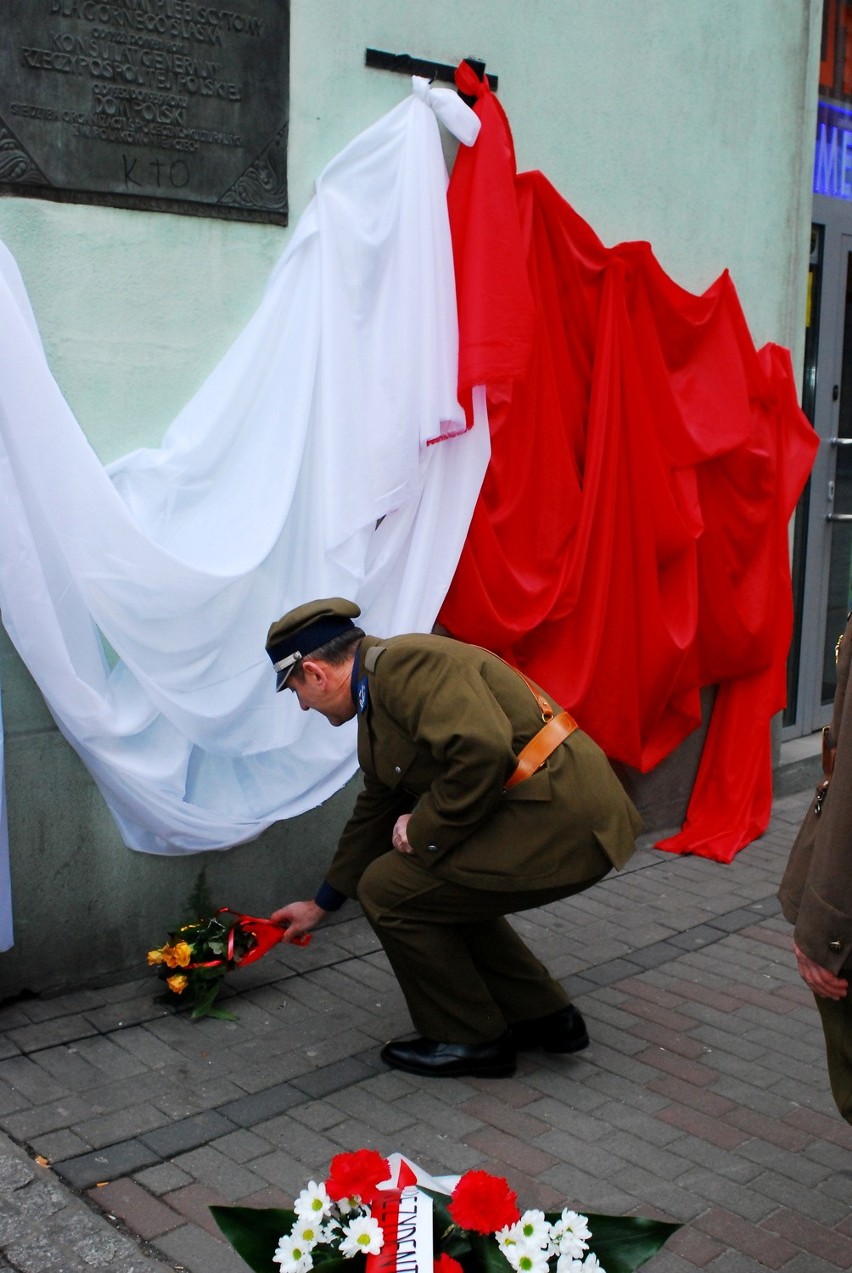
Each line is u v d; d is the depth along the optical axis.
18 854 3.70
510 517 4.55
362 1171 2.04
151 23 3.68
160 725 3.79
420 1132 3.20
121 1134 3.13
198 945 3.72
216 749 3.84
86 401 3.72
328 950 4.27
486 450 4.36
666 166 5.29
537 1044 3.68
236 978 4.04
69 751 3.75
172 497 3.79
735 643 5.45
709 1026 3.87
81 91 3.57
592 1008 3.95
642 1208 2.93
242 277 3.99
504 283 4.21
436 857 3.21
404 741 3.22
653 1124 3.29
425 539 4.26
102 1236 2.69
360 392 4.00
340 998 3.93
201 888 3.92
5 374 3.36
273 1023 3.75
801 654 6.69
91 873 3.85
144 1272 2.58
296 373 3.93
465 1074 3.48
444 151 4.45
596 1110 3.35
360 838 3.56
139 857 3.94
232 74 3.86
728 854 5.32
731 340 5.33
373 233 4.10
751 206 5.68
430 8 4.36
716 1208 2.94
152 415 3.86
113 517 3.53
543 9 4.72
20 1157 2.97
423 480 4.26
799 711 6.77
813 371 6.41
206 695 3.80
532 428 4.58
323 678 3.27
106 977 3.92
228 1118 3.23
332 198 4.03
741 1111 3.38
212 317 3.94
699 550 5.34
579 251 4.75
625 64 5.05
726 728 5.66
